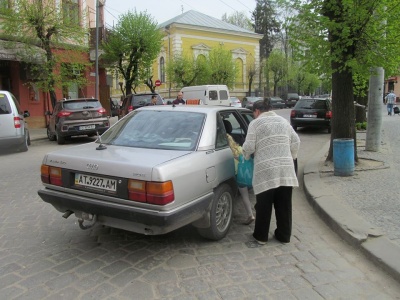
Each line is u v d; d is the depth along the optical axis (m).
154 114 4.73
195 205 3.70
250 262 3.79
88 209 3.72
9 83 18.50
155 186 3.34
